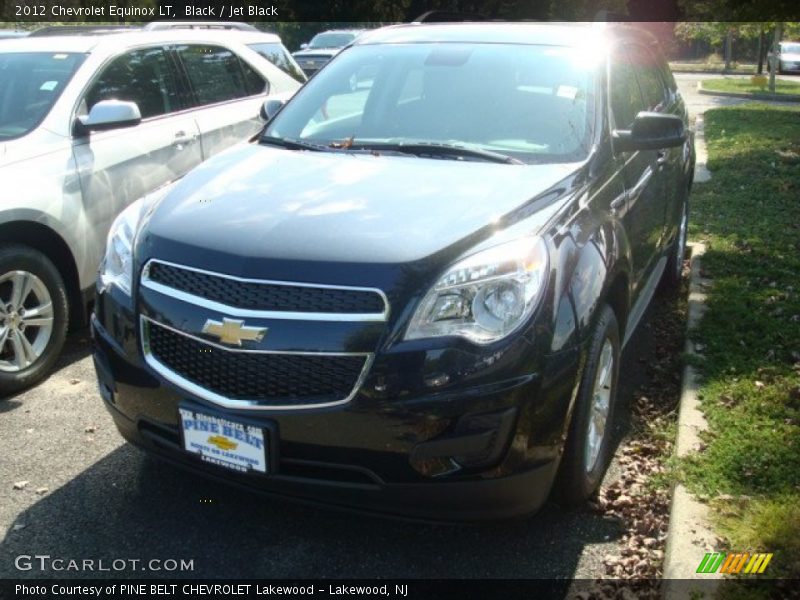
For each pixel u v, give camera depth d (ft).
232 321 8.79
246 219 9.70
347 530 10.39
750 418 12.26
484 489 8.75
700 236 22.65
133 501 10.94
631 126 13.53
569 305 9.21
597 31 14.37
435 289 8.61
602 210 10.96
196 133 18.53
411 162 11.48
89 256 15.65
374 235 9.07
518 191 10.25
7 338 13.93
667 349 16.20
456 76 13.28
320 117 13.56
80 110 16.08
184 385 9.27
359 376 8.50
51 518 10.54
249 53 21.35
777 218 24.49
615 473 11.75
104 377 10.36
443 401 8.43
